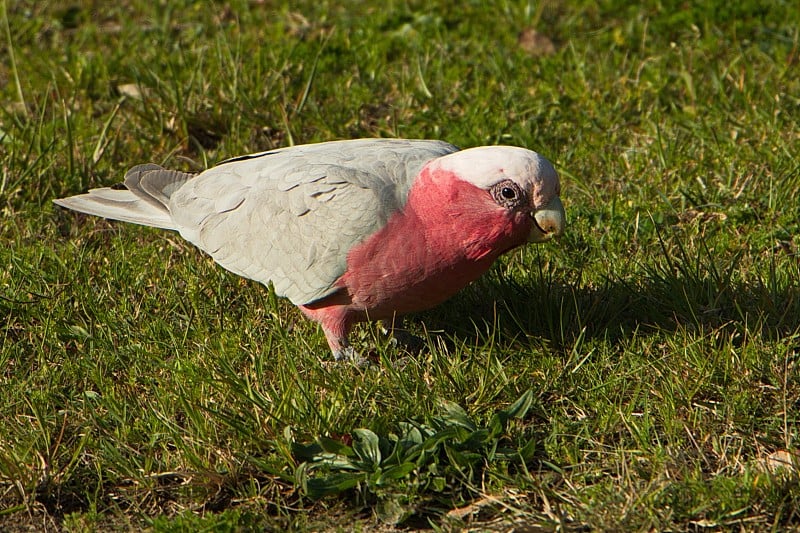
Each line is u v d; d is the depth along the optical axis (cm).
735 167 1087
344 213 789
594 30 1445
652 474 688
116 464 723
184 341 863
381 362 809
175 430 741
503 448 730
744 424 738
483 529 663
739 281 898
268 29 1445
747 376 776
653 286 898
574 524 661
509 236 767
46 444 730
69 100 1270
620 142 1177
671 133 1173
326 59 1340
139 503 708
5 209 1062
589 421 754
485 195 754
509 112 1226
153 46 1392
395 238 777
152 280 955
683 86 1266
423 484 698
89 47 1420
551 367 811
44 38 1462
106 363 838
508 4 1466
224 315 905
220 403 775
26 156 1104
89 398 794
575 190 1094
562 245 984
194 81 1253
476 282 926
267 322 894
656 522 648
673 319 858
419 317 909
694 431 739
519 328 873
